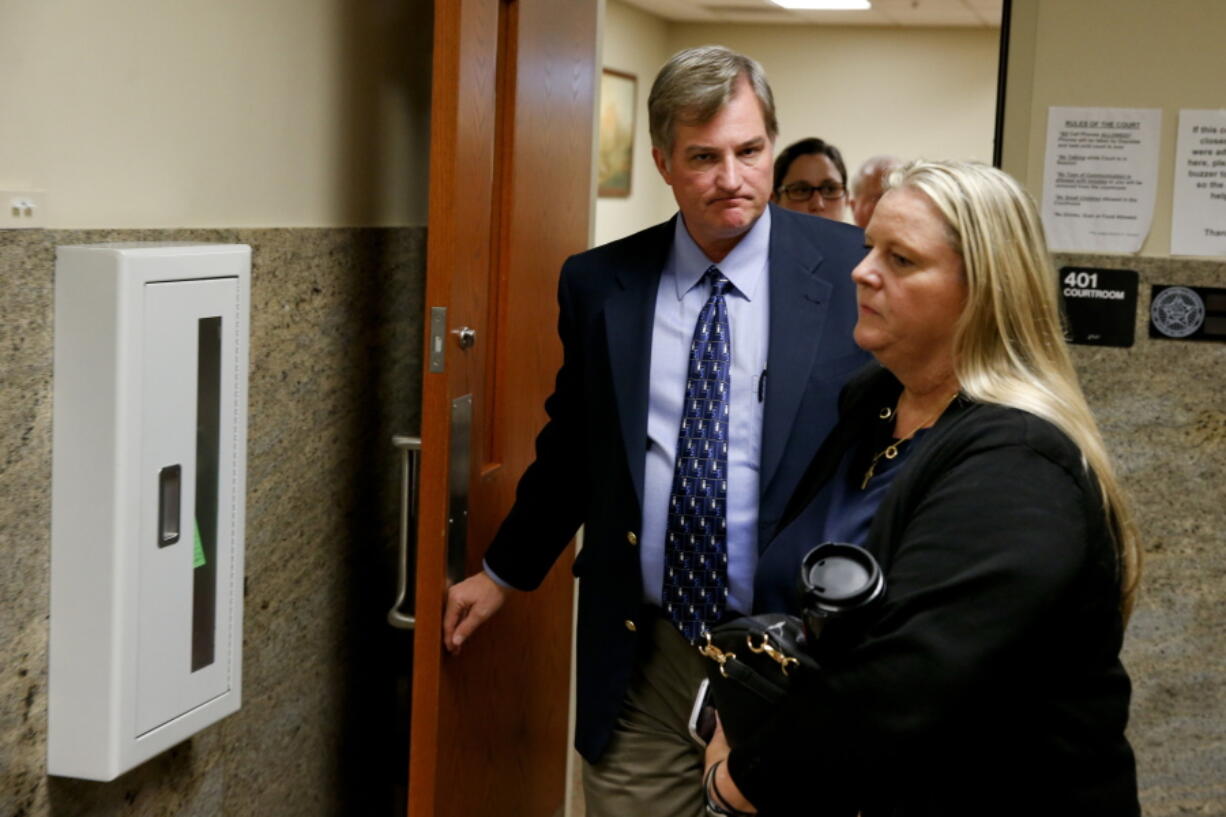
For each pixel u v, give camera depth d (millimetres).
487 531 2332
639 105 11141
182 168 1827
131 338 1548
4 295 1476
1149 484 2482
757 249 1970
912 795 1223
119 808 1769
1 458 1487
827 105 11445
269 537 2131
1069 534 1133
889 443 1400
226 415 1763
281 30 2076
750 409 1931
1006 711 1184
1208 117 2387
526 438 2543
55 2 1554
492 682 2414
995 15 10031
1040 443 1165
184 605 1696
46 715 1597
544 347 2617
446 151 1992
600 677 2014
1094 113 2428
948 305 1257
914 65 11195
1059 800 1195
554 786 2945
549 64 2533
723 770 1354
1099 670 1193
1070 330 2473
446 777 2170
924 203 1257
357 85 2352
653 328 1995
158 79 1762
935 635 1127
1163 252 2434
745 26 11516
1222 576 2467
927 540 1167
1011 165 2471
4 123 1478
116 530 1557
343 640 2459
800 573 1222
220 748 2027
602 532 2008
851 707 1170
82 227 1617
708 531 1917
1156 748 2529
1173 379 2447
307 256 2180
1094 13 2402
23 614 1544
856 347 1920
